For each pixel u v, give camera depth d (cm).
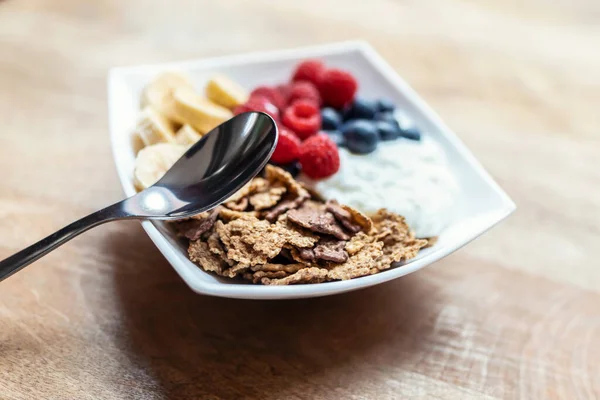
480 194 43
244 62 49
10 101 49
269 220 40
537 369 39
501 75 57
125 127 44
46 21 55
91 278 40
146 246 42
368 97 50
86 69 52
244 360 38
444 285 42
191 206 39
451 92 55
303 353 39
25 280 40
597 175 49
